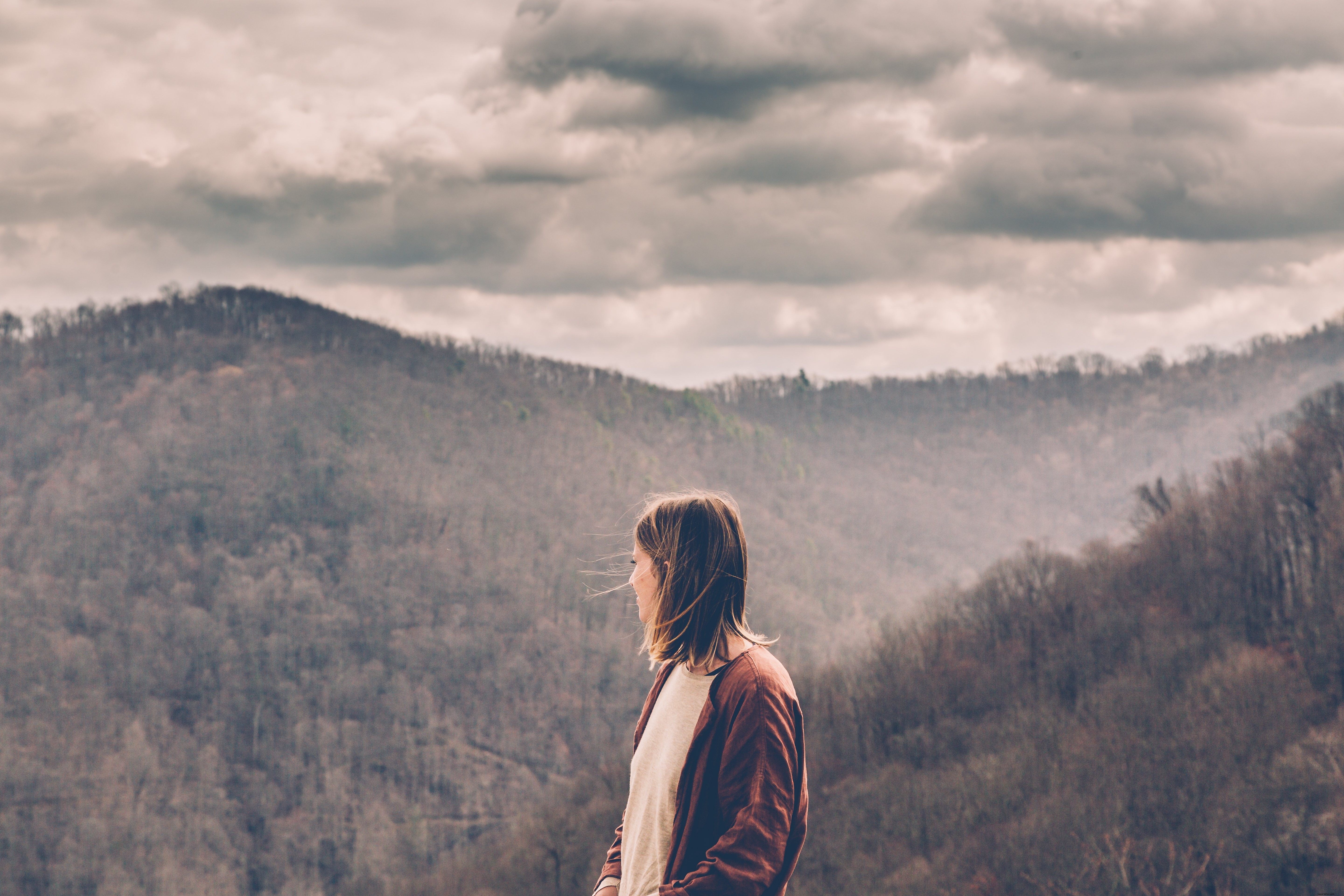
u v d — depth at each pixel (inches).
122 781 4603.8
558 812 3073.3
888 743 2588.6
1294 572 2314.2
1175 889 1398.9
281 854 4510.3
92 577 6584.6
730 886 93.7
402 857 4343.0
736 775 99.2
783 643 5536.4
